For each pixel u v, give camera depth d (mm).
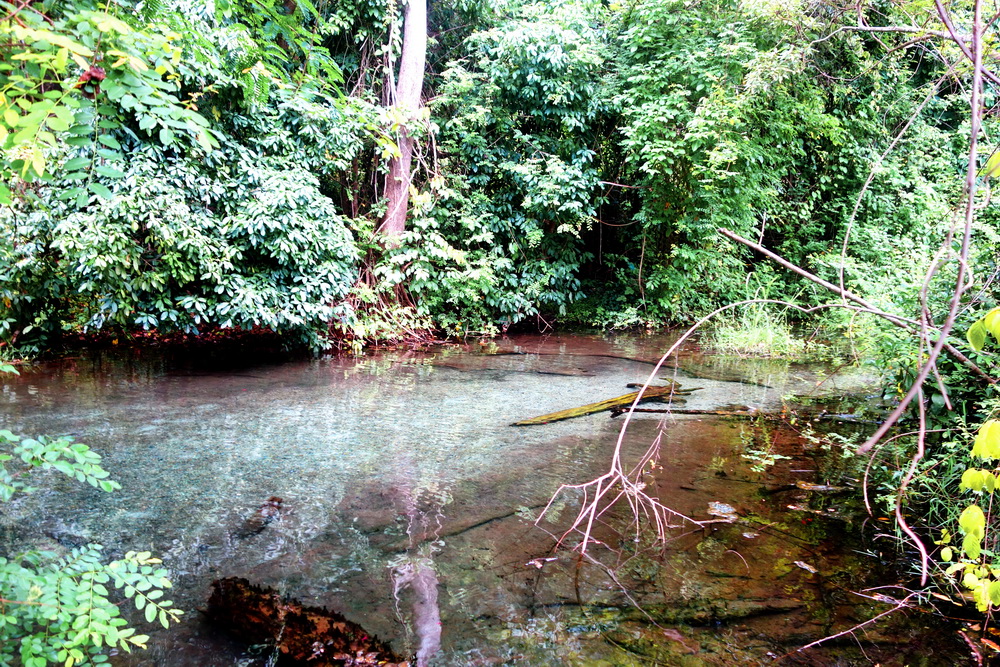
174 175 6902
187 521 3166
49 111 1404
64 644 1611
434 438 4656
